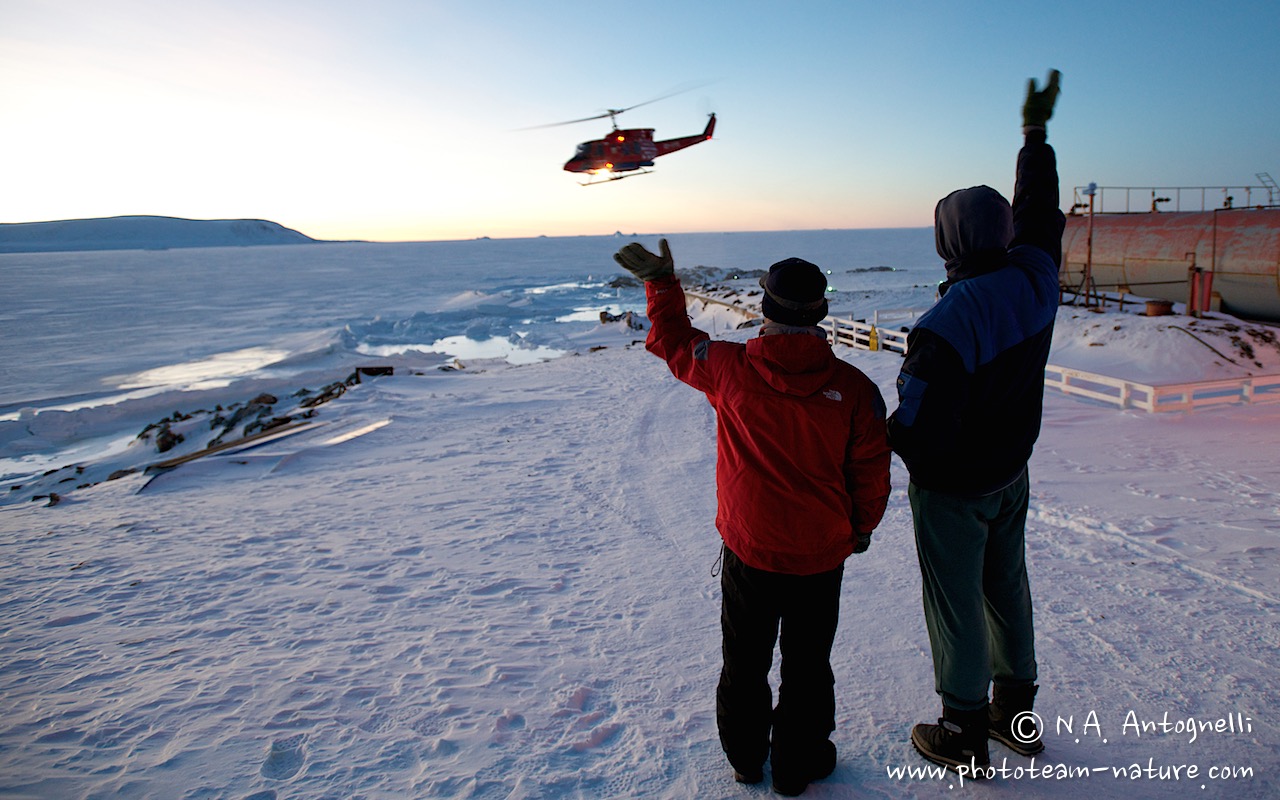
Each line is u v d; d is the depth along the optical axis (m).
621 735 2.87
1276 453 8.37
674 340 2.38
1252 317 17.45
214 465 12.35
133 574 6.00
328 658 3.87
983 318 2.12
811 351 2.06
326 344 43.78
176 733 2.95
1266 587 4.26
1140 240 19.83
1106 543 5.42
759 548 2.18
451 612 4.74
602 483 9.59
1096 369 16.67
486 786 2.49
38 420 23.59
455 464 11.82
